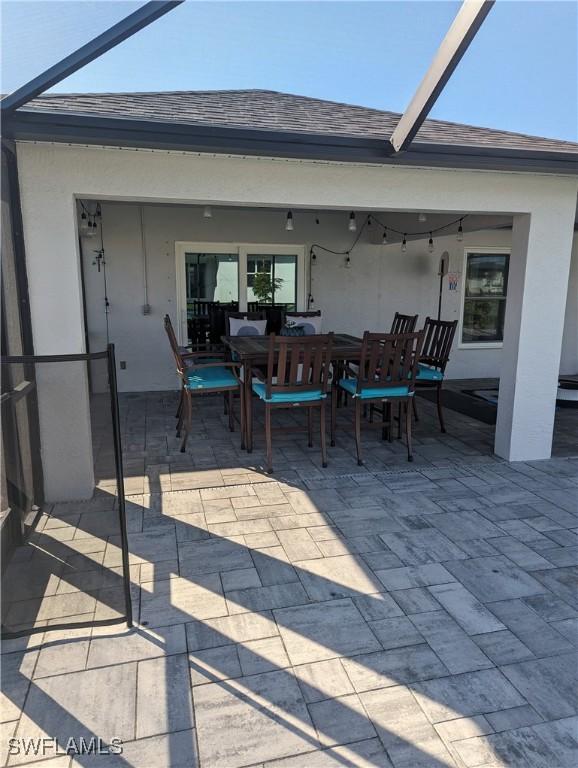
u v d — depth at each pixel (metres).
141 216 6.46
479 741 1.61
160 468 3.97
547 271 3.88
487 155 3.17
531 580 2.49
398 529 2.99
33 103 2.93
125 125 2.64
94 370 6.58
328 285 7.24
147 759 1.54
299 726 1.66
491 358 7.98
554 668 1.93
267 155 2.98
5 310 2.67
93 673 1.88
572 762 1.55
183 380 4.45
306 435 4.88
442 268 7.29
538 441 4.18
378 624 2.16
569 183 3.77
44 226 2.97
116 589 2.37
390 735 1.63
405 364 4.11
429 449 4.48
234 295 6.98
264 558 2.67
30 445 3.05
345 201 3.39
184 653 1.98
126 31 2.16
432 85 2.42
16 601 2.26
